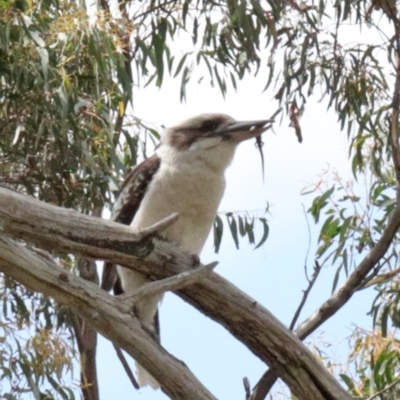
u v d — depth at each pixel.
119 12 11.63
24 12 10.33
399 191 11.12
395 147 11.38
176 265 8.24
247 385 9.23
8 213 7.40
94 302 7.30
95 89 11.11
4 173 11.38
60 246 7.63
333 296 10.93
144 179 10.23
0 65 10.34
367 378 11.52
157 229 7.79
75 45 10.44
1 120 10.84
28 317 11.04
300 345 8.25
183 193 9.91
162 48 12.09
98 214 11.49
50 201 11.32
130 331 7.38
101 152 11.14
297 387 8.31
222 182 10.09
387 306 11.59
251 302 8.21
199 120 10.26
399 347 11.49
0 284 11.52
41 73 10.28
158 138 12.21
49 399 10.58
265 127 10.22
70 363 10.42
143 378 9.85
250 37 11.44
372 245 11.89
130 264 8.14
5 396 10.45
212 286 8.15
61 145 10.77
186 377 7.46
